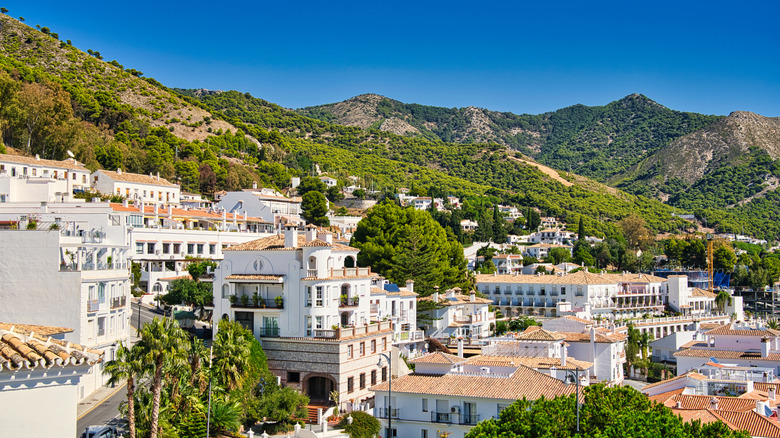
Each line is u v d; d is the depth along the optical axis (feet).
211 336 295.89
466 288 459.73
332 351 259.80
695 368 307.78
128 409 174.09
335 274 283.59
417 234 392.47
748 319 605.31
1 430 76.79
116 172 567.59
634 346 400.88
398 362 300.20
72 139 629.10
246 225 548.31
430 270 383.86
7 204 350.23
